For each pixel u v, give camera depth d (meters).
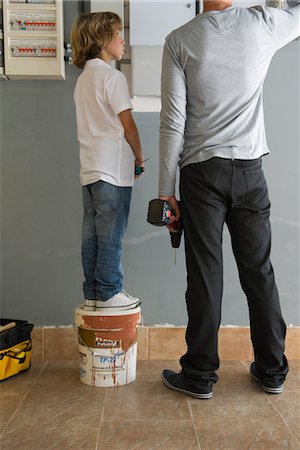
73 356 2.50
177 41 1.88
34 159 2.50
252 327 1.99
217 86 1.86
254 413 1.77
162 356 2.51
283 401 1.88
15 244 2.51
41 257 2.51
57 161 2.50
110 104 2.10
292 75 2.51
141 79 2.43
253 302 1.97
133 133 2.12
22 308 2.51
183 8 2.40
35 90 2.48
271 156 2.53
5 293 2.51
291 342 2.52
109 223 2.13
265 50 1.89
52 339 2.50
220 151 1.86
